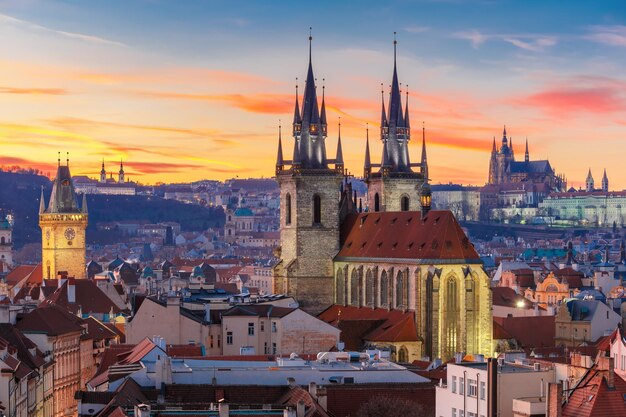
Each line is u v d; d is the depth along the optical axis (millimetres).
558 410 179375
